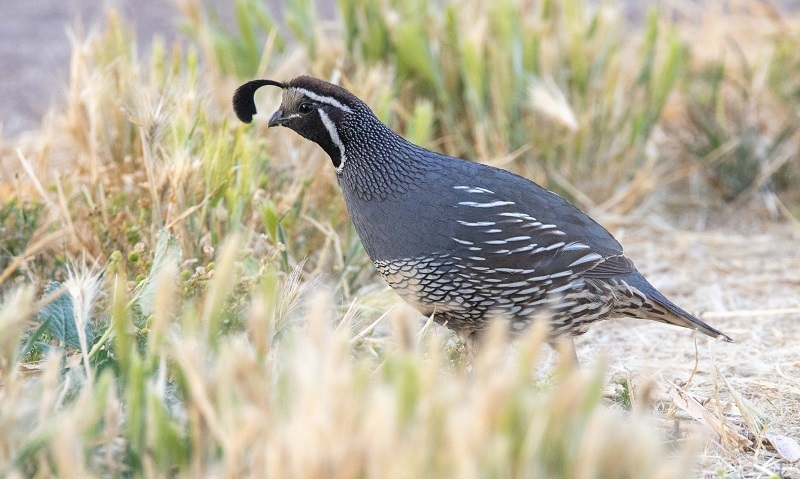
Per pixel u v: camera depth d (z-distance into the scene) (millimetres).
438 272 7676
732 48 14172
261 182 9445
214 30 12961
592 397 4840
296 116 7945
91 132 9742
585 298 7953
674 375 8484
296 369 4926
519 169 12422
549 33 12688
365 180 7816
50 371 5348
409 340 5203
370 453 4480
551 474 4801
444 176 7762
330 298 8438
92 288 6355
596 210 12297
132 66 10695
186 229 8656
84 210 9047
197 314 7098
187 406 5684
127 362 5883
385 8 12492
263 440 4867
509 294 7723
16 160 11133
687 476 5219
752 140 12883
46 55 16328
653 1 17547
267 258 8211
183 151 8750
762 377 8406
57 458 4949
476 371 7609
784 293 10352
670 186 13203
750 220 12461
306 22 13008
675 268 11109
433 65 12102
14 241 8656
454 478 4477
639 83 12664
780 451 6980
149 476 5125
